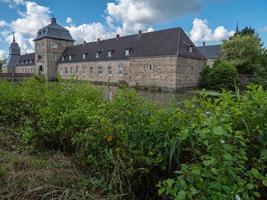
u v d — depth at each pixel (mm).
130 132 2156
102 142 2277
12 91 3979
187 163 1695
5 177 2127
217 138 1433
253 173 1481
